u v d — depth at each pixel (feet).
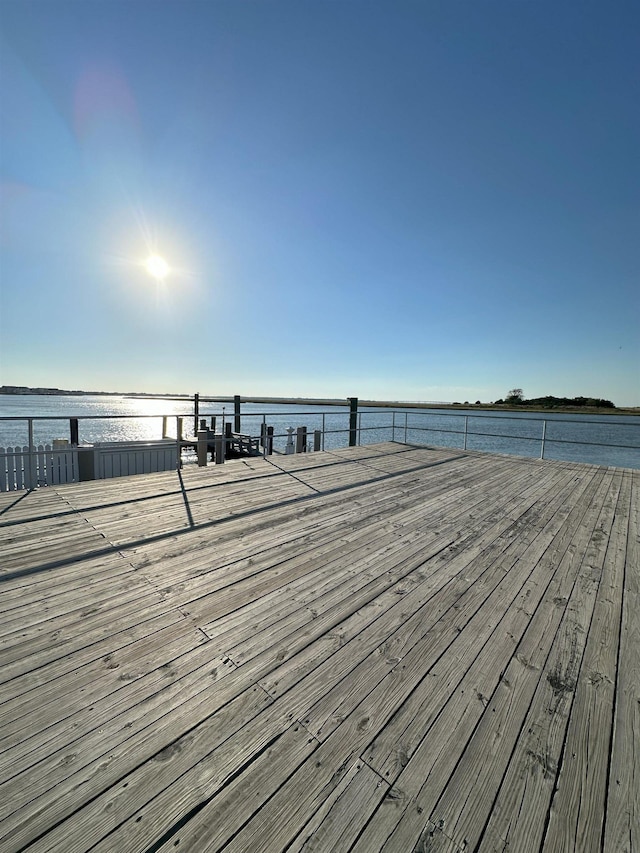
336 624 6.26
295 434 32.30
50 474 19.20
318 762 3.81
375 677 5.08
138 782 3.56
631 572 8.39
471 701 4.70
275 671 5.14
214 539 9.75
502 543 9.95
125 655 5.37
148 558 8.55
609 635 6.15
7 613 6.32
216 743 4.00
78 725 4.18
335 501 13.39
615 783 3.68
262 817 3.27
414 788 3.57
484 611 6.78
